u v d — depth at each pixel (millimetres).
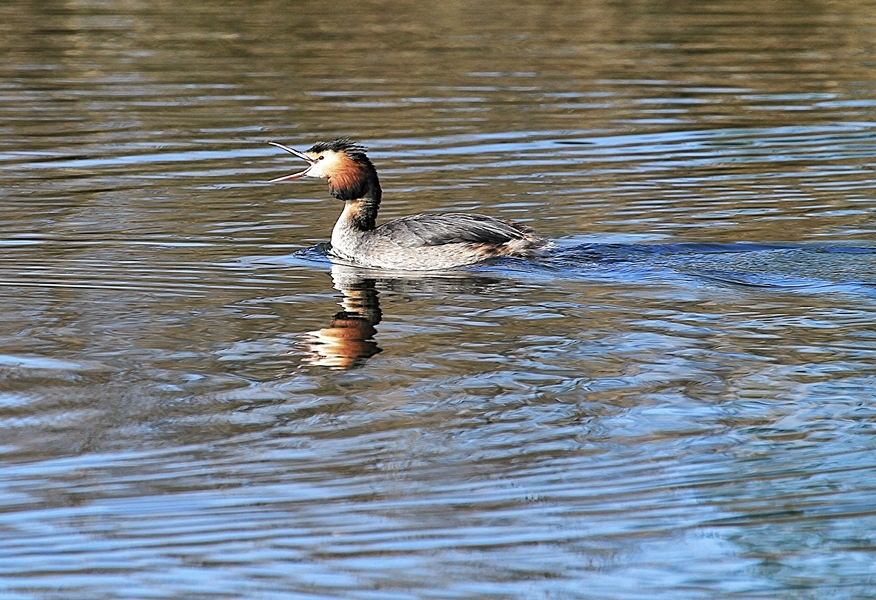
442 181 19922
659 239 16938
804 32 30562
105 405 11508
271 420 11195
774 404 11469
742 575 8812
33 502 9766
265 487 10008
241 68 26781
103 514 9602
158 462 10406
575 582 8719
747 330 13406
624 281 15273
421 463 10391
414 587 8648
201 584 8703
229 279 15562
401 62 27375
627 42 29391
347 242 16750
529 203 18734
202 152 21453
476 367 12445
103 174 20172
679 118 23672
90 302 14523
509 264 16109
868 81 26266
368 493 9906
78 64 26906
